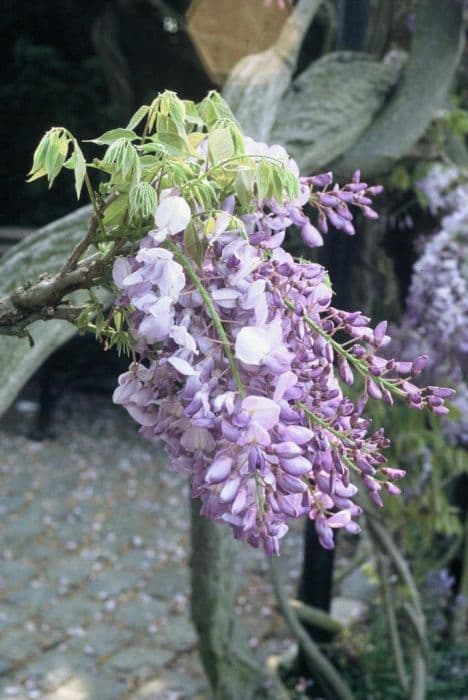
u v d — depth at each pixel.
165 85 5.20
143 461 5.97
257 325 0.72
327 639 3.06
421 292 2.49
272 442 0.72
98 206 0.79
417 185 2.54
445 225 2.47
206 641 2.47
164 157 0.78
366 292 2.72
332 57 2.17
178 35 5.02
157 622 3.92
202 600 2.38
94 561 4.48
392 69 2.25
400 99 2.19
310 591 2.99
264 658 3.58
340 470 0.78
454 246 2.46
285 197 0.79
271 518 0.73
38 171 0.79
